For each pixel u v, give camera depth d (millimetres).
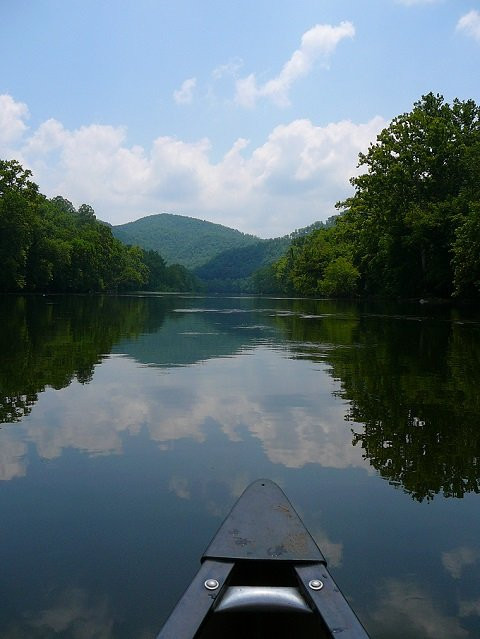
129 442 5789
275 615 2910
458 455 5438
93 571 3383
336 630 2449
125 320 23516
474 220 28766
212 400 7715
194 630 2455
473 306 37656
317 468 5094
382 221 43031
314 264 81688
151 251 162750
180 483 4730
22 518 4078
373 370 10344
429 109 41844
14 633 2850
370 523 4031
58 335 16078
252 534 3227
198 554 3572
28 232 54156
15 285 55531
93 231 88375
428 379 9383
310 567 2932
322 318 26359
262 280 163625
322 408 7285
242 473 4965
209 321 24000
